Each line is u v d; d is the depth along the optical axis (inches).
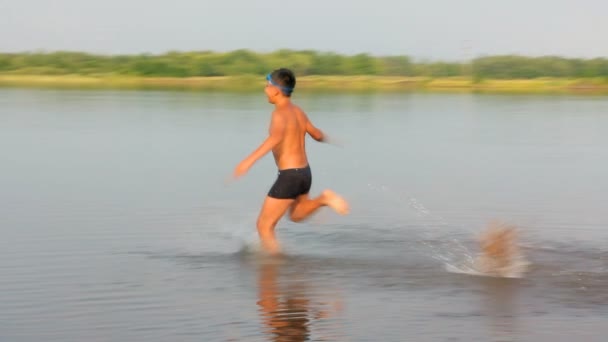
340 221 462.6
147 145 856.9
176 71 3582.7
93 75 3531.0
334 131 1059.3
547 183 625.3
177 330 275.6
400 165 727.7
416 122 1245.1
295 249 391.9
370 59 3681.1
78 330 275.0
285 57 3639.3
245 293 317.7
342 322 284.7
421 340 267.9
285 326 280.5
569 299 313.6
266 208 389.7
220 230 434.9
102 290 319.9
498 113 1507.1
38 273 343.6
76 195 542.0
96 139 908.6
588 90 2979.8
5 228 433.4
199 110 1445.6
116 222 453.1
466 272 351.6
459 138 994.7
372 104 1786.4
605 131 1116.5
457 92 2711.6
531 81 3472.0
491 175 667.4
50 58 3651.6
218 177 635.5
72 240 406.0
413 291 323.0
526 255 380.8
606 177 659.4
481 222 465.4
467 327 280.4
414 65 3700.8
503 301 310.3
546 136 1034.1
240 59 3622.0
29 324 280.5
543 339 269.7
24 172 649.0
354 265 362.0
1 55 3634.4
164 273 346.3
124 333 272.5
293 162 389.1
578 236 426.3
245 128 1063.6
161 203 516.1
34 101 1669.5
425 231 437.4
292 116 392.8
